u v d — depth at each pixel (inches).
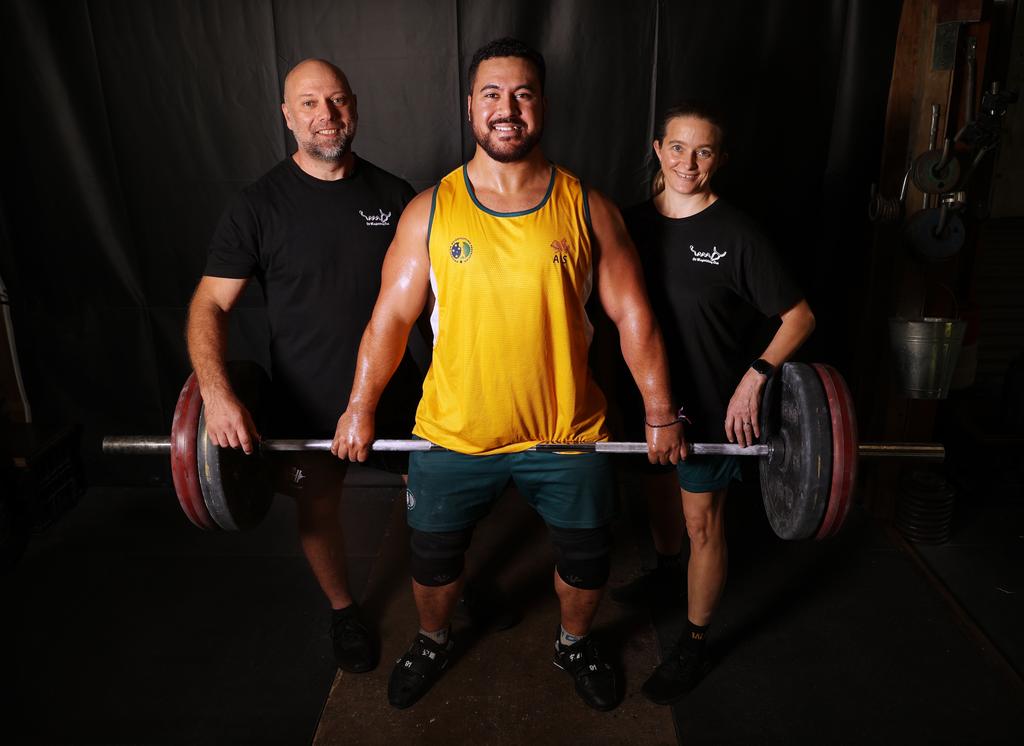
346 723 69.6
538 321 59.2
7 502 94.4
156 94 96.0
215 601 87.4
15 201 100.7
